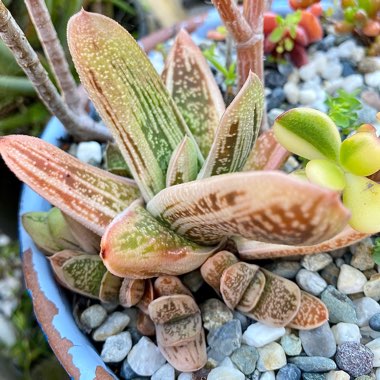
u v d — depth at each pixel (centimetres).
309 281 30
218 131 25
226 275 26
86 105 39
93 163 36
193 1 51
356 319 29
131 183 29
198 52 32
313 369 27
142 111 27
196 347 27
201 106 32
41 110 43
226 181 19
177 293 28
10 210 45
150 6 45
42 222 31
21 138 27
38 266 31
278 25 37
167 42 42
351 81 39
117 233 24
